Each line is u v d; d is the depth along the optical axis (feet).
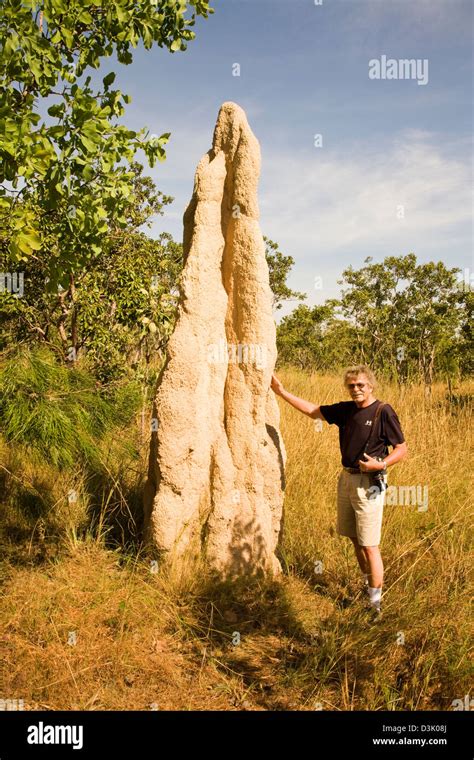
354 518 13.60
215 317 14.61
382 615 12.09
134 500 17.53
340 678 10.52
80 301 24.70
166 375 13.98
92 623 11.85
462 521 17.20
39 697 9.95
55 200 11.64
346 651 11.13
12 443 16.05
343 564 15.30
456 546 15.53
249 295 14.57
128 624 11.93
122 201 11.94
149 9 12.58
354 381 13.39
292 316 63.46
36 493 16.05
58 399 17.20
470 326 38.78
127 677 10.57
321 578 14.85
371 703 10.03
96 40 12.87
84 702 9.93
